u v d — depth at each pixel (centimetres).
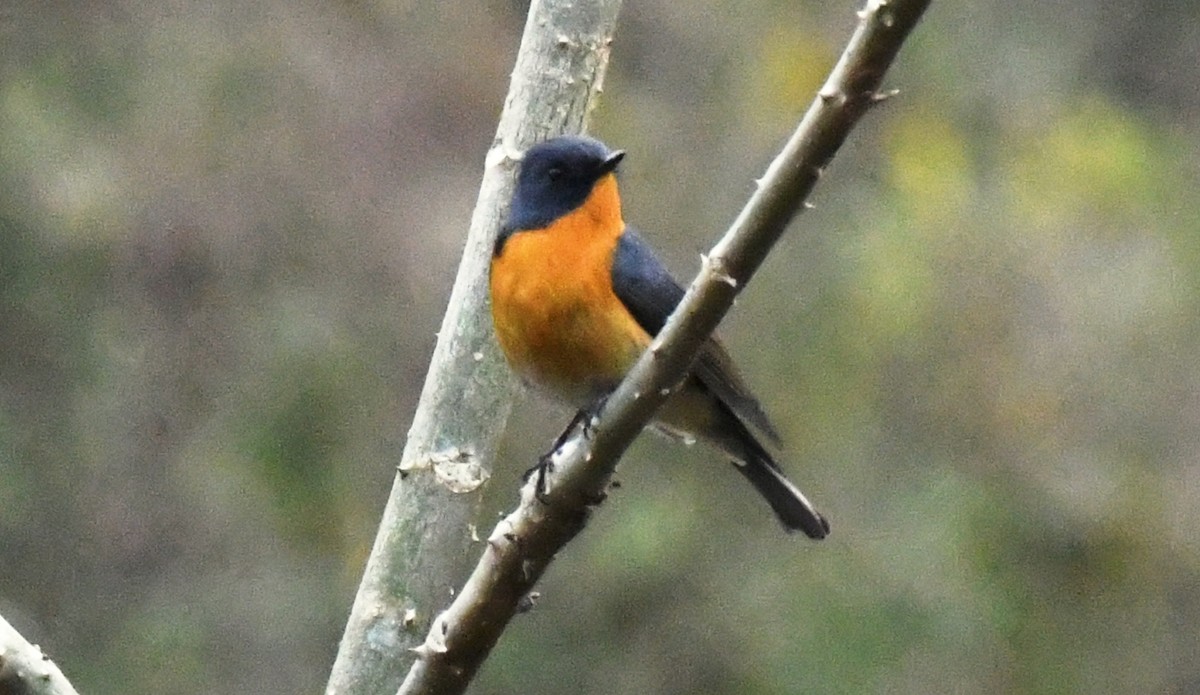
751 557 1286
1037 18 1598
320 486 1326
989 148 1494
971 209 1402
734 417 705
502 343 640
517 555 488
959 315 1354
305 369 1343
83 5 1413
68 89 1386
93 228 1352
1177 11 1702
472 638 494
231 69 1423
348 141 1419
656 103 1501
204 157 1393
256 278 1374
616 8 691
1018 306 1370
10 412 1330
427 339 1363
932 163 1409
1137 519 1328
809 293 1347
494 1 1509
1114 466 1340
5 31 1383
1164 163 1523
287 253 1381
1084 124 1488
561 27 683
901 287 1335
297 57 1438
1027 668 1280
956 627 1267
